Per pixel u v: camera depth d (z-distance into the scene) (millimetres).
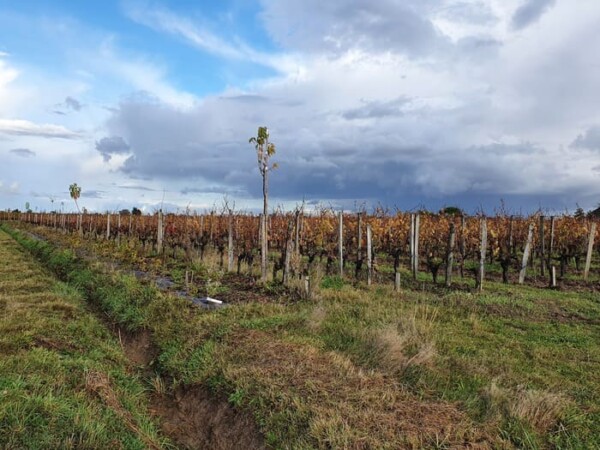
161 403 7301
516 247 21500
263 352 7320
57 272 17500
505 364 7250
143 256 19391
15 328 8602
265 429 5535
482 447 4754
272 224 21672
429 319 9852
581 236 18781
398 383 6234
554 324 9828
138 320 10195
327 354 7223
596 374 7059
